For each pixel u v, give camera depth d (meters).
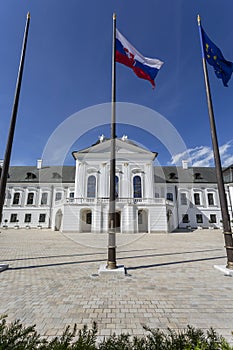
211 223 31.94
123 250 10.62
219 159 6.94
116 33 7.85
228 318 3.27
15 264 7.07
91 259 8.00
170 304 3.80
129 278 5.45
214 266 6.66
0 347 1.64
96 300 3.97
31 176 35.06
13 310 3.51
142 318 3.26
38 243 13.33
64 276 5.62
